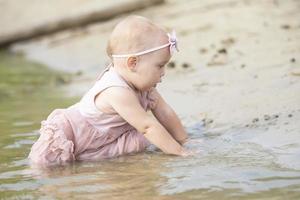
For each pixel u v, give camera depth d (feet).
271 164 17.24
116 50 20.26
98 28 50.16
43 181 17.48
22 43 51.80
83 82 34.47
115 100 19.92
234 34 36.42
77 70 38.88
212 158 18.39
